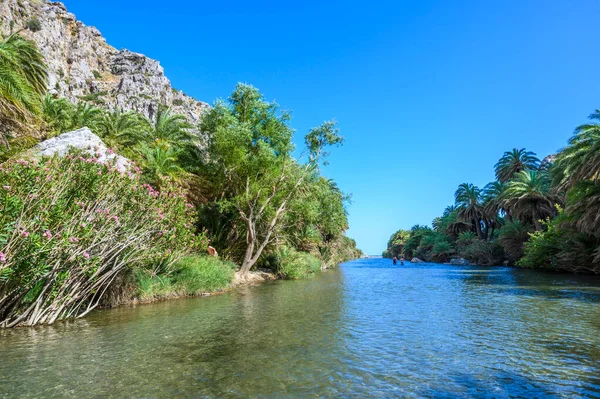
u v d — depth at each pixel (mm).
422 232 101688
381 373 5832
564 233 33906
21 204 8102
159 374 5727
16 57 16953
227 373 5793
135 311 11805
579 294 16391
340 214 42781
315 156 26625
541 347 7430
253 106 25062
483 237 76125
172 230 13500
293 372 5867
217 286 17938
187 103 141125
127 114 31719
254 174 24656
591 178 28141
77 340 7852
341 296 16625
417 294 17578
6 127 14734
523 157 61312
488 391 5070
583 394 4957
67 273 9227
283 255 29656
